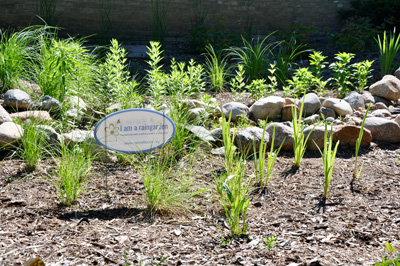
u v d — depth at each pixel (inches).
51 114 210.1
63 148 153.9
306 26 442.3
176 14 451.5
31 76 245.1
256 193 151.6
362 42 382.3
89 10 433.4
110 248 112.1
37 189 148.3
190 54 397.4
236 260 107.6
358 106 253.3
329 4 477.1
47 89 225.0
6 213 130.1
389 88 269.4
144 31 449.4
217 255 110.3
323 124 213.9
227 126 177.8
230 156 162.2
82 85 232.1
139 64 362.3
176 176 158.6
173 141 180.4
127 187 153.1
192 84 255.9
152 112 151.9
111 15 439.2
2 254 106.4
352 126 194.7
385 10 421.1
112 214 133.8
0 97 226.7
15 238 115.1
